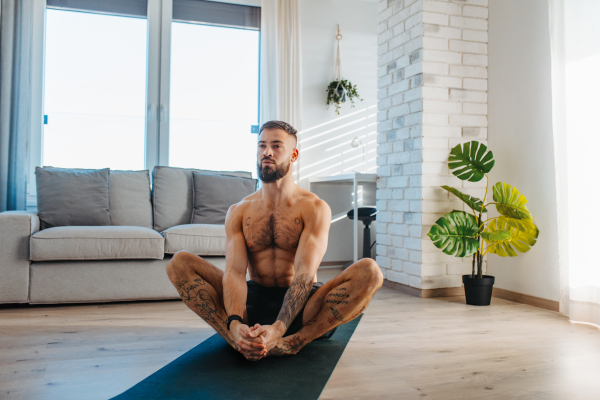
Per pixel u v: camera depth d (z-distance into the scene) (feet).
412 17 9.95
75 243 8.19
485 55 10.16
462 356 5.59
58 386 4.41
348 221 13.99
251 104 13.17
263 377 4.66
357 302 4.85
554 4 8.05
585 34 7.45
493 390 4.49
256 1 13.05
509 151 9.55
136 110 12.17
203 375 4.69
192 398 4.09
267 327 4.30
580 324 7.33
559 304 8.17
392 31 10.72
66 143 11.70
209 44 12.81
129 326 6.85
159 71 12.25
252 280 5.59
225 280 4.91
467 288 8.89
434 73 9.67
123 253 8.42
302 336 5.16
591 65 7.36
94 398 4.12
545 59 8.73
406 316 7.77
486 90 10.16
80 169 10.21
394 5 10.62
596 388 4.59
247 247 5.35
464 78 9.95
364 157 14.17
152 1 12.12
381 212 11.10
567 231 7.89
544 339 6.43
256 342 4.17
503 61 9.73
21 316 7.46
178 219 10.59
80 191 9.77
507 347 6.01
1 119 10.52
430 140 9.62
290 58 12.90
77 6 11.72
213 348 5.66
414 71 9.86
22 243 8.09
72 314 7.64
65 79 11.69
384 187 10.99
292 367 4.99
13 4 10.69
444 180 9.72
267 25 12.80
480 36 10.11
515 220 8.55
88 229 8.42
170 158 12.46
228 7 12.94
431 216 9.60
